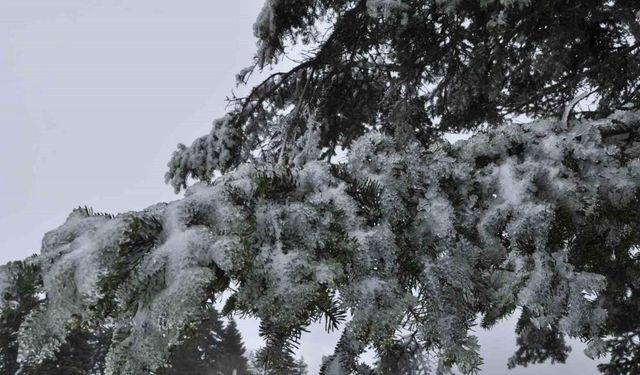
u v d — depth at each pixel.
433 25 4.86
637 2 4.20
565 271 1.48
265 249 1.30
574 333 1.46
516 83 5.54
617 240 1.77
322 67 5.51
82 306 1.11
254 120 5.73
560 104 5.35
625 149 1.89
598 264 1.86
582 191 1.63
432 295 1.45
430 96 5.63
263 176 1.43
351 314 1.33
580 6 4.32
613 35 4.79
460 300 1.47
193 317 1.09
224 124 5.43
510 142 1.82
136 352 1.12
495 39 4.61
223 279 1.25
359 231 1.43
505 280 1.53
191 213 1.32
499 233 1.63
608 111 3.26
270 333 1.33
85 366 17.73
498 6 4.16
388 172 1.59
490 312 1.61
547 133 1.84
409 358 1.76
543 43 4.79
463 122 5.68
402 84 5.12
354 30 5.22
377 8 4.40
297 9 5.32
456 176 1.67
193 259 1.18
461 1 4.25
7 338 1.06
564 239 1.71
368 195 1.56
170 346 1.13
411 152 1.68
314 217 1.40
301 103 5.23
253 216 1.36
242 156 5.61
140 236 1.23
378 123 5.80
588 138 1.77
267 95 5.54
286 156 4.80
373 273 1.39
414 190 1.65
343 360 1.79
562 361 6.61
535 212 1.52
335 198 1.49
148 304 1.15
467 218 1.61
